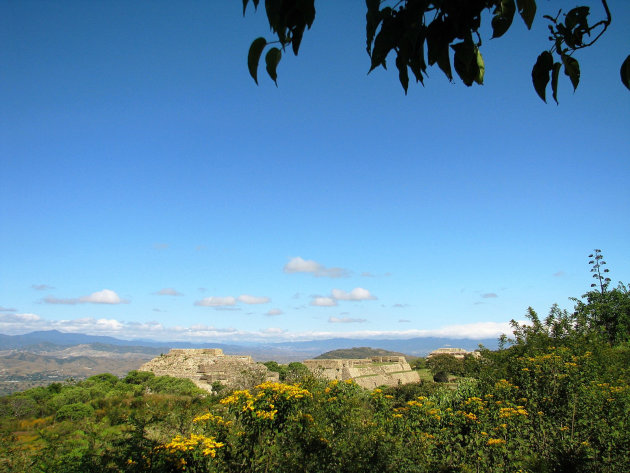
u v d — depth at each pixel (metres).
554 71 2.28
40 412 28.47
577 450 9.12
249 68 2.06
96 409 27.72
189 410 9.59
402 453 8.79
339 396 9.91
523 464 8.52
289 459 7.65
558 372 11.75
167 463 7.21
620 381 12.20
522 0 2.07
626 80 2.03
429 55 1.99
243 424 7.94
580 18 2.13
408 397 30.69
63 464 8.91
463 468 8.55
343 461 7.97
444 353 61.38
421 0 1.89
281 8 1.89
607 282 26.78
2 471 9.60
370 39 2.06
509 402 10.82
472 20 1.95
